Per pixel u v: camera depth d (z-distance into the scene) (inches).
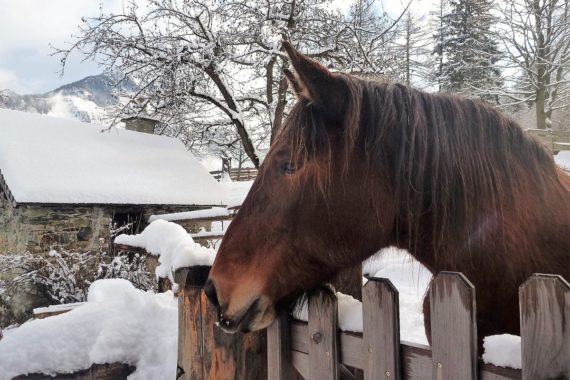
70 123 430.6
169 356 76.7
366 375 43.7
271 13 467.8
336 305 47.6
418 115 50.1
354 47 461.4
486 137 51.7
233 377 59.4
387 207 49.3
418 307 181.8
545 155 55.4
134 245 131.8
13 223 315.3
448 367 36.6
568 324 29.7
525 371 31.7
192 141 600.4
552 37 499.5
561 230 50.9
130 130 486.6
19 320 268.4
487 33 578.9
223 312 50.3
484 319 50.5
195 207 398.9
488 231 49.0
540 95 515.8
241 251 51.8
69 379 74.8
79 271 269.0
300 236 49.7
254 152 534.9
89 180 345.1
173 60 454.3
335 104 49.3
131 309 84.4
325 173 49.0
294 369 55.6
